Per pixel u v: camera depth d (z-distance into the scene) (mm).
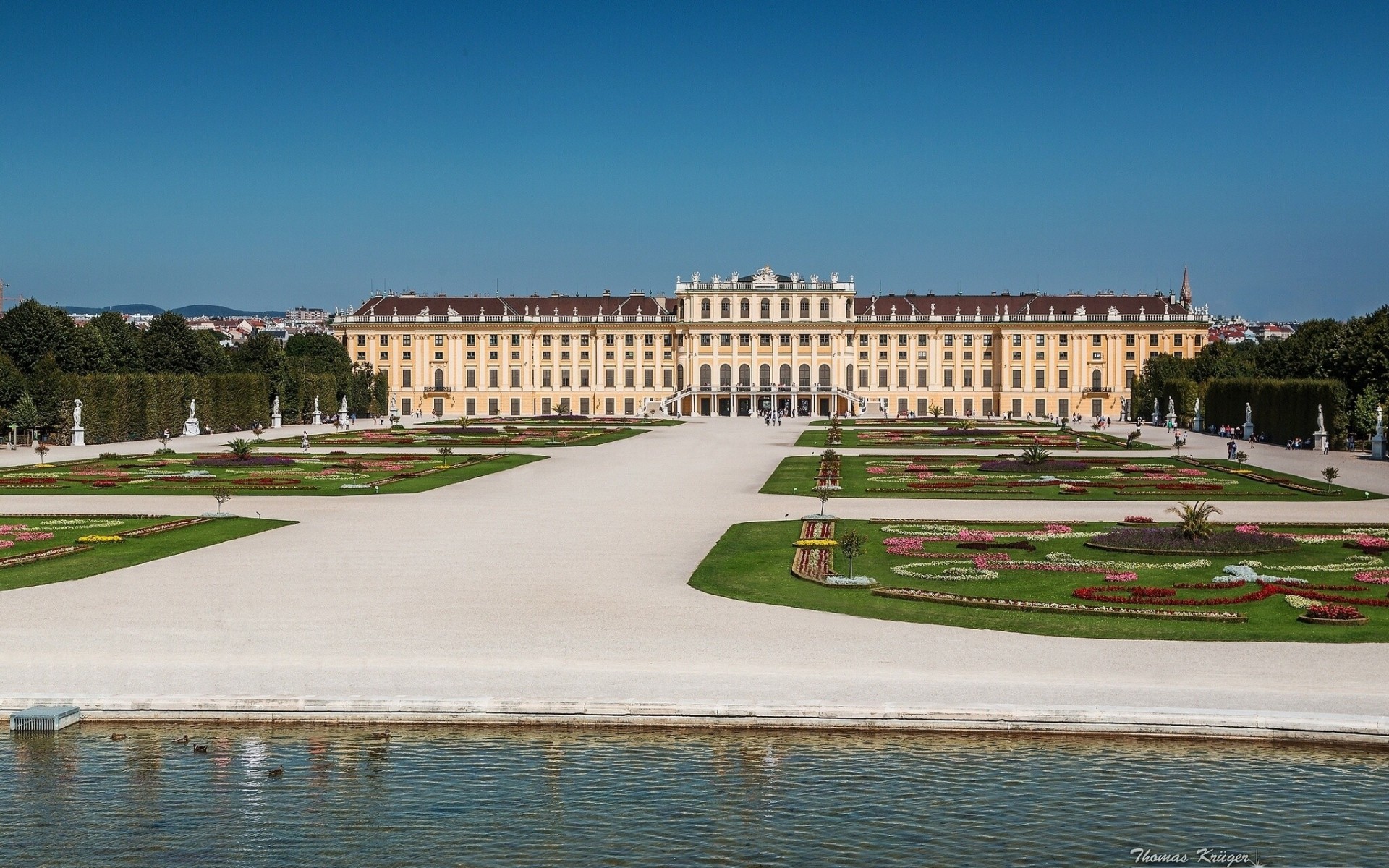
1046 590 63969
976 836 35844
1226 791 38156
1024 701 43062
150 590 63344
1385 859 34719
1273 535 79000
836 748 41188
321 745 41875
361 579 66562
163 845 35688
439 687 44938
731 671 47188
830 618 56781
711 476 129875
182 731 43094
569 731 42781
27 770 40000
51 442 181375
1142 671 47062
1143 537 77438
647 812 37219
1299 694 43656
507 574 68188
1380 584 64938
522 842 35688
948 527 87312
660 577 67312
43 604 59438
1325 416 175250
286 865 34688
